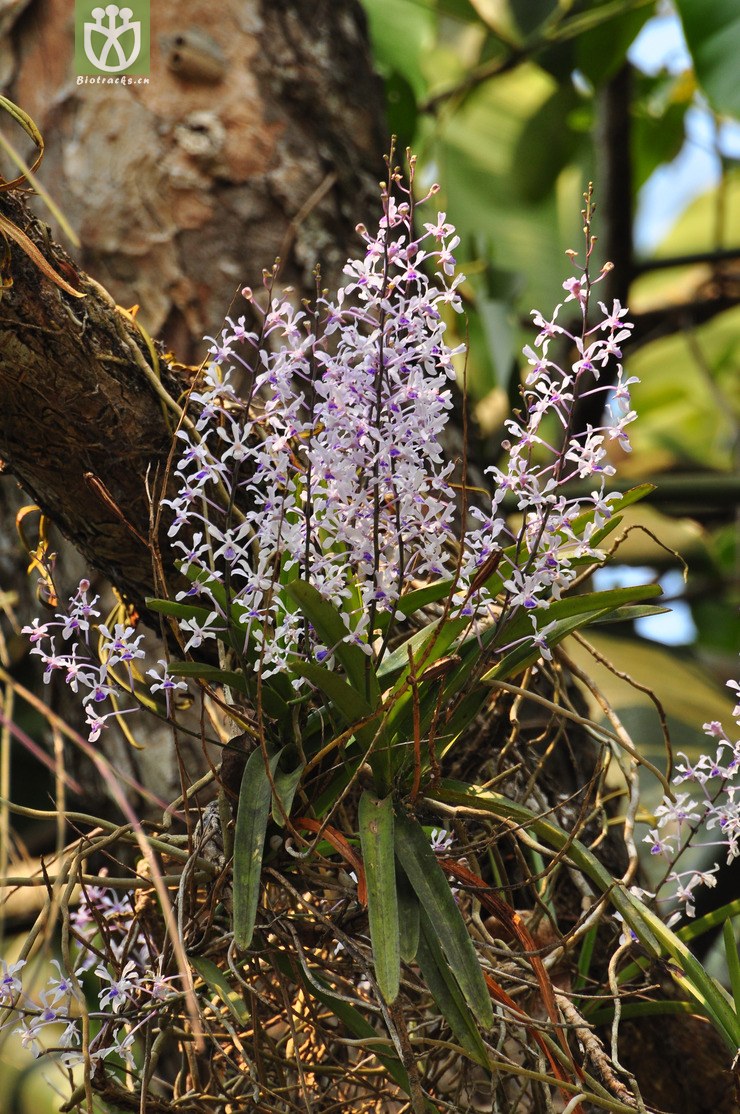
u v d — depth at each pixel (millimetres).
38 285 1451
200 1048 1320
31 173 1350
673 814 1453
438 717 1435
